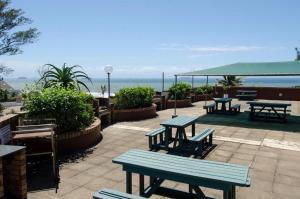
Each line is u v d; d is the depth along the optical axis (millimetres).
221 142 9953
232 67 18031
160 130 9398
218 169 4668
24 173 5320
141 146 9414
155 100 18688
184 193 5383
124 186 6164
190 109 19297
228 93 28688
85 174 6852
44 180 6453
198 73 16688
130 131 11859
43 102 8625
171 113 17328
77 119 9281
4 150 4961
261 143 9812
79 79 13297
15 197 5352
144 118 15320
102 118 13531
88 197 5609
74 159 8008
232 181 4156
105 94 23922
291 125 13250
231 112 16984
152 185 5469
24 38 25766
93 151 8828
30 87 10805
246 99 26422
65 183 6293
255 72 14914
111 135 11102
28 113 8695
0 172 4734
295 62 17141
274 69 15328
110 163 7664
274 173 6926
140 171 4977
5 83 29953
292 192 5863
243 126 13000
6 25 24891
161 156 5383
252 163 7676
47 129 6922
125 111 14719
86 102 11242
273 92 27031
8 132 7047
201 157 8195
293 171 7062
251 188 6051
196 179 4473
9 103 24672
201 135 8664
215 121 14383
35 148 7965
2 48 25516
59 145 8570
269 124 13539
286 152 8711
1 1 24328
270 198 5598
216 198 5543
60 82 12547
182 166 4832
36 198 5535
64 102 8797
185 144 9453
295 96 26125
